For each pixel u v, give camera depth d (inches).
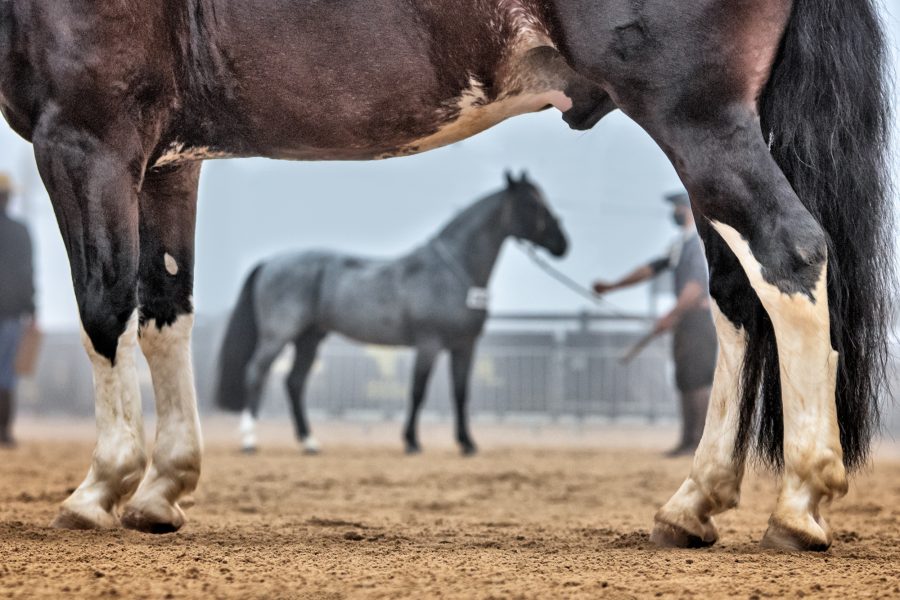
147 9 170.1
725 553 159.2
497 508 277.3
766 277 151.9
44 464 406.3
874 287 157.8
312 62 166.2
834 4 156.6
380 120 167.8
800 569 142.6
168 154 178.1
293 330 590.9
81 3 169.0
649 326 794.8
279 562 150.8
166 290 191.9
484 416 803.4
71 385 931.3
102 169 171.0
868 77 157.6
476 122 171.2
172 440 188.7
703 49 152.4
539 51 164.7
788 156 156.9
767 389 163.9
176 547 165.2
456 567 146.4
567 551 165.3
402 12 163.2
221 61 170.2
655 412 783.7
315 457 511.5
